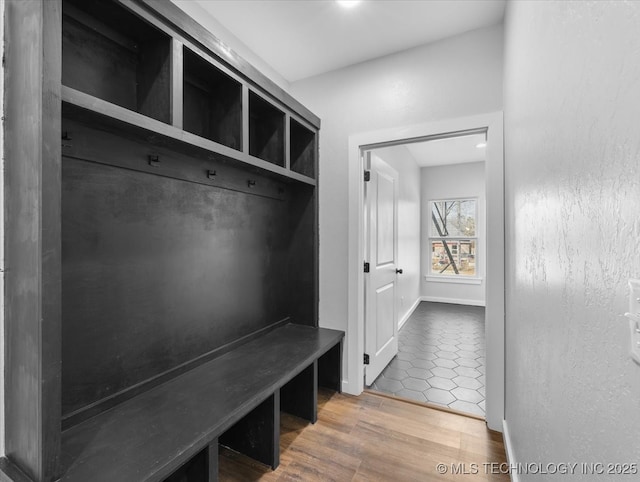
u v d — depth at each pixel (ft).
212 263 6.25
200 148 5.13
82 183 4.17
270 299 8.00
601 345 1.92
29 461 3.23
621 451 1.66
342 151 8.26
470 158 17.92
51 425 3.18
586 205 2.16
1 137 3.55
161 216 5.24
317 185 8.48
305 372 6.83
